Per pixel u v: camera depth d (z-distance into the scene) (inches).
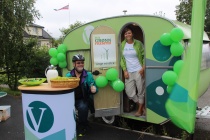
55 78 169.8
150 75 201.9
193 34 136.4
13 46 426.9
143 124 235.6
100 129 223.0
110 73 209.6
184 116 143.6
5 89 468.8
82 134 208.5
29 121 161.5
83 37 248.2
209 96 363.9
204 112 205.8
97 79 212.1
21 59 445.1
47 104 155.9
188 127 141.4
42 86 170.1
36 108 158.4
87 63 246.7
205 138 203.0
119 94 219.3
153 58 199.3
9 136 216.1
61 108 157.1
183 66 147.0
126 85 218.7
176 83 150.3
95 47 214.5
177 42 183.2
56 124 157.2
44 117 157.2
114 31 216.2
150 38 199.9
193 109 138.4
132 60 214.1
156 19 196.2
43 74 461.7
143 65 210.1
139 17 204.8
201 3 132.5
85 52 248.7
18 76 454.0
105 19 225.9
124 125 227.3
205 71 241.6
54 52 266.7
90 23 240.2
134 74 213.9
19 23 425.1
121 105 222.4
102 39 214.5
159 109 200.2
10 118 269.0
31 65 446.0
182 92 145.8
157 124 223.9
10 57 433.4
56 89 156.4
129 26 242.8
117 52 217.5
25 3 430.6
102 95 217.0
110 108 218.5
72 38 258.8
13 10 414.3
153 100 202.4
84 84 203.9
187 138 198.7
